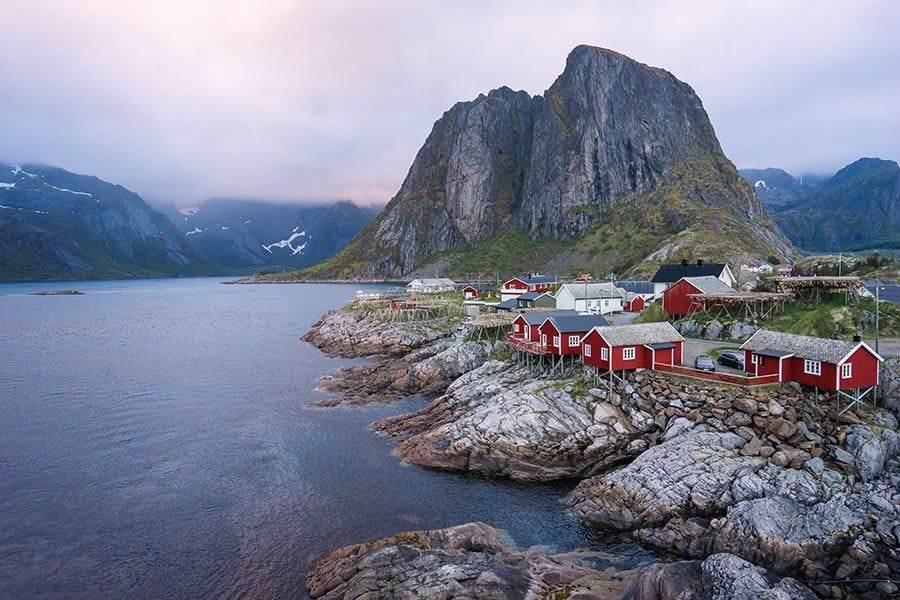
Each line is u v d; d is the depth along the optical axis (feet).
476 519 122.72
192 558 109.81
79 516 126.41
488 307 364.79
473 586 88.48
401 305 373.81
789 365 137.49
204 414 201.98
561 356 181.16
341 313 405.39
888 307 188.44
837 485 105.81
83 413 204.13
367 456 160.45
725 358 165.58
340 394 228.43
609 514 117.80
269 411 205.16
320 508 129.49
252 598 97.40
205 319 513.45
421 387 231.71
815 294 211.41
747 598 78.13
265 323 477.36
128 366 288.30
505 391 177.99
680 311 234.58
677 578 84.84
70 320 512.63
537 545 110.83
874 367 130.21
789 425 123.03
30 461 157.99
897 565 87.51
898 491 103.04
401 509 128.26
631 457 141.08
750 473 111.55
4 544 114.73
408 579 91.04
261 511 128.26
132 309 630.33
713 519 104.06
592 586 91.76
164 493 137.69
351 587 91.81
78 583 102.06
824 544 92.79
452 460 151.43
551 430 148.25
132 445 170.50
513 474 144.87
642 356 160.76
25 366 289.94
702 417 136.26
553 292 343.46
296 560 108.68
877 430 120.06
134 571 105.60
